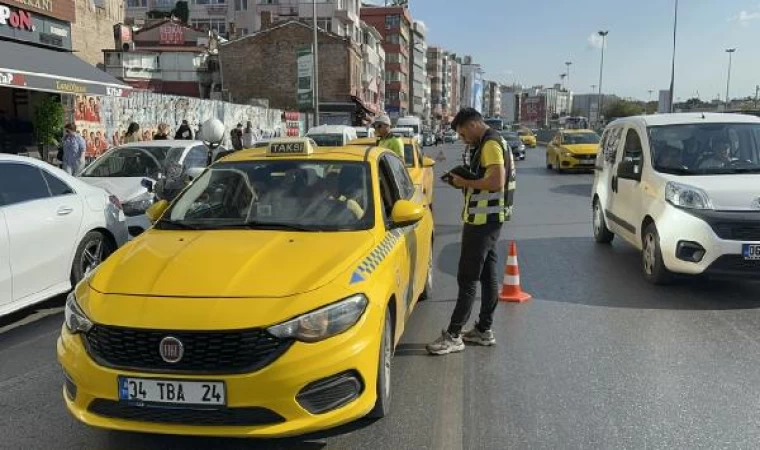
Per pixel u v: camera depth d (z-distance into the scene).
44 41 17.84
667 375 4.75
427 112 130.62
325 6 68.62
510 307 6.59
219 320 3.27
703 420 4.00
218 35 62.62
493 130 5.23
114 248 7.30
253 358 3.26
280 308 3.34
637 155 8.13
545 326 5.95
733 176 7.18
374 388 3.65
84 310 3.49
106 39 43.81
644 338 5.58
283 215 4.51
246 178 4.89
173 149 10.71
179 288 3.48
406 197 5.69
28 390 4.62
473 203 5.14
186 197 4.86
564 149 25.42
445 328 5.94
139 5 75.00
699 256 6.68
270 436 3.27
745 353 5.20
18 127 19.30
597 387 4.53
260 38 55.41
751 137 7.83
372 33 79.00
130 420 3.34
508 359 5.11
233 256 3.79
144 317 3.32
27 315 6.65
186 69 52.38
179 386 3.25
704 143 7.78
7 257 5.72
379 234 4.39
